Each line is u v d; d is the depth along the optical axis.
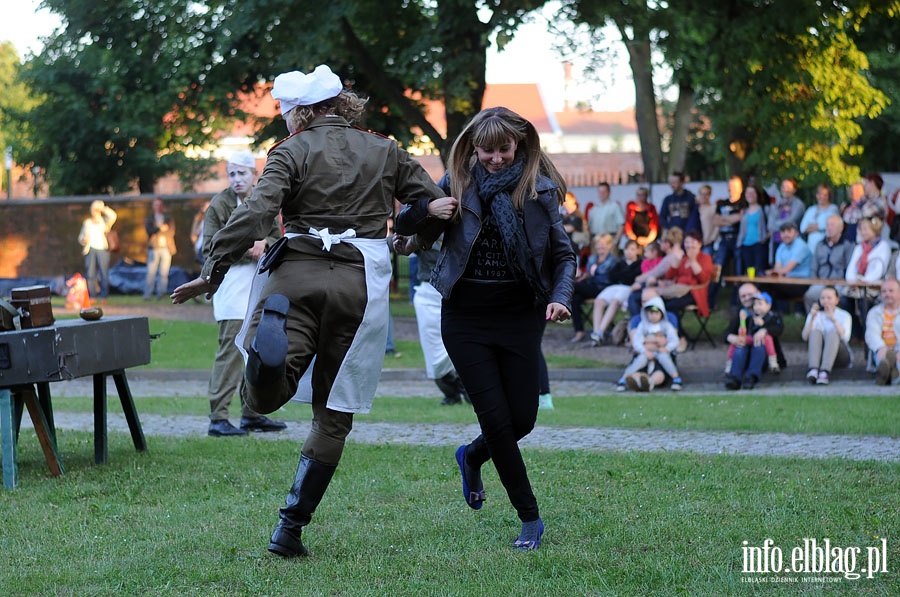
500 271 5.00
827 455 7.39
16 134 34.03
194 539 5.33
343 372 4.91
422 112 25.12
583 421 9.52
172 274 26.06
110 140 30.80
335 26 19.28
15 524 5.75
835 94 22.58
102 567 4.89
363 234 4.93
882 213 15.88
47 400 7.63
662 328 13.73
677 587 4.39
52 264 27.19
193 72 23.41
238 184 8.70
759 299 13.62
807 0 19.39
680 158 25.75
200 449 7.98
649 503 5.90
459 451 5.46
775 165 24.56
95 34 25.59
